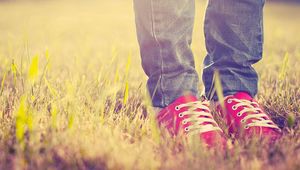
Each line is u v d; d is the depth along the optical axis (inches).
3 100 83.9
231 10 78.6
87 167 60.2
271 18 441.7
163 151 63.6
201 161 59.7
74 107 74.2
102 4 577.6
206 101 78.2
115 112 83.1
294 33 285.4
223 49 80.4
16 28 274.8
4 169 57.8
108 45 200.2
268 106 87.7
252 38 80.2
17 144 62.6
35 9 489.4
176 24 72.4
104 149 61.7
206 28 82.1
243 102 77.3
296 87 99.4
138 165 59.0
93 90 90.7
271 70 125.1
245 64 80.2
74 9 500.7
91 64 131.4
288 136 70.3
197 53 170.4
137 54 173.6
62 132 66.3
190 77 75.5
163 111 74.8
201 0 625.3
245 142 68.2
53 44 190.7
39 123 71.8
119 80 109.6
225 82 79.6
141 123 75.9
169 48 72.9
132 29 300.7
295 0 753.0
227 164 60.1
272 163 61.1
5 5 553.0
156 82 75.0
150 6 70.9
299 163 58.9
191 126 70.5
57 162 60.7
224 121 77.7
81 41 209.9
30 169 58.2
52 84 93.9
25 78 103.0
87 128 69.7
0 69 117.2
